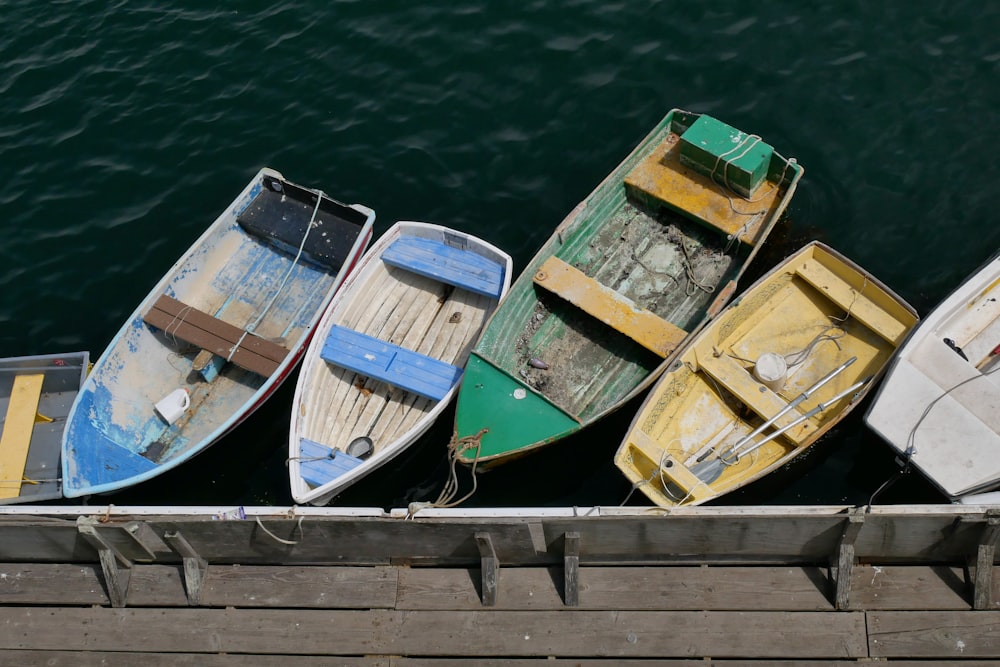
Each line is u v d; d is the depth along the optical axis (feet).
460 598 29.78
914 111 48.14
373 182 49.62
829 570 28.68
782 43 51.75
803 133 48.03
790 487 36.78
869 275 37.63
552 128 50.47
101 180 51.29
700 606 28.63
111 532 30.37
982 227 43.60
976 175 45.47
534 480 38.27
